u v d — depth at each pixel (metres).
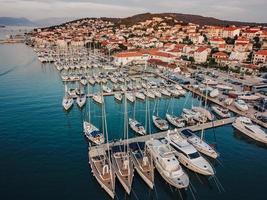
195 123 57.53
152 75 104.56
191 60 137.88
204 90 79.88
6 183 36.28
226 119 59.59
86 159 42.47
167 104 72.88
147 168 37.28
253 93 77.69
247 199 33.69
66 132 53.03
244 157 44.19
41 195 33.84
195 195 34.41
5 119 59.88
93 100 75.06
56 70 121.81
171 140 43.28
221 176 38.47
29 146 46.88
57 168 39.91
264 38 191.88
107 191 33.69
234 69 113.06
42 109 67.19
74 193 34.34
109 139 49.88
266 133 52.38
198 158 39.41
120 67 121.75
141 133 50.75
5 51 190.62
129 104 72.44
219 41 183.62
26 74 112.31
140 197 33.97
